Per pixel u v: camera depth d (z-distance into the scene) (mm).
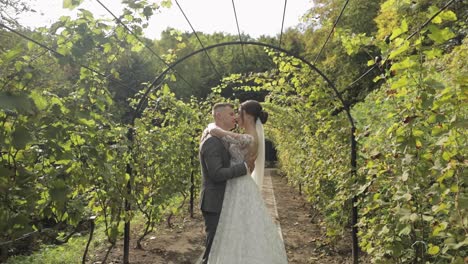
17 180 2510
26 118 2564
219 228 3484
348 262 4953
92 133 3184
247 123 3838
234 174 3404
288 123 8523
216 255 3451
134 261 5043
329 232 5195
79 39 3250
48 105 2822
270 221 3615
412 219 2482
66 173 2998
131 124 4816
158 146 5293
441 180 2217
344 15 19328
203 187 3627
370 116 3762
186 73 27016
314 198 6344
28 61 2785
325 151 5672
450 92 2213
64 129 2734
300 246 5836
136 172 4941
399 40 2420
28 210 2662
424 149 2551
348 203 5145
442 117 2307
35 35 3033
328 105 5637
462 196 2213
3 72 2523
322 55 21875
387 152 2994
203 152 3486
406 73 2463
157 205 5512
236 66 28125
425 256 2975
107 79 3885
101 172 3279
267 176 16812
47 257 5406
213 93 8516
